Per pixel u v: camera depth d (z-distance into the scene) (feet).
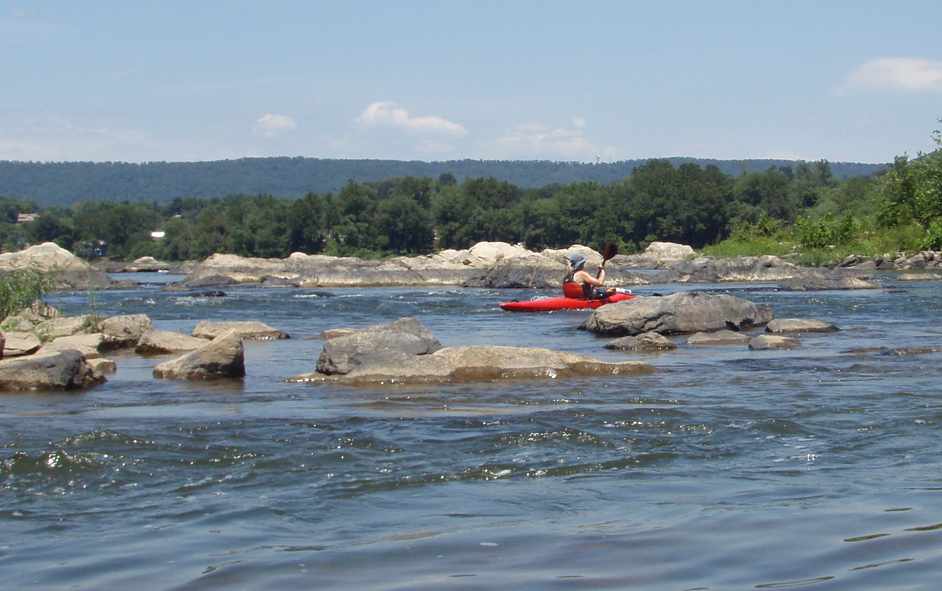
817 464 25.82
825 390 37.55
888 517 20.63
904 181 171.32
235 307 88.48
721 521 20.62
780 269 130.41
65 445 27.84
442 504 22.49
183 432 29.58
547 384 39.75
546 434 29.27
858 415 32.04
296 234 323.98
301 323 73.46
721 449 27.66
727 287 112.16
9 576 17.85
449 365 41.27
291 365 47.29
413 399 36.27
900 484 23.49
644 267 177.27
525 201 361.71
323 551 18.99
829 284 103.40
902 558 17.97
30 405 35.60
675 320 61.67
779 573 17.38
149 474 25.34
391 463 26.27
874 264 145.59
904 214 169.07
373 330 43.57
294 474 25.32
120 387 40.06
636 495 23.02
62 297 102.22
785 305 81.92
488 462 26.30
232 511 22.06
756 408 33.40
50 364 39.42
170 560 18.60
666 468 25.68
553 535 19.83
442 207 342.64
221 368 42.52
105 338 54.65
